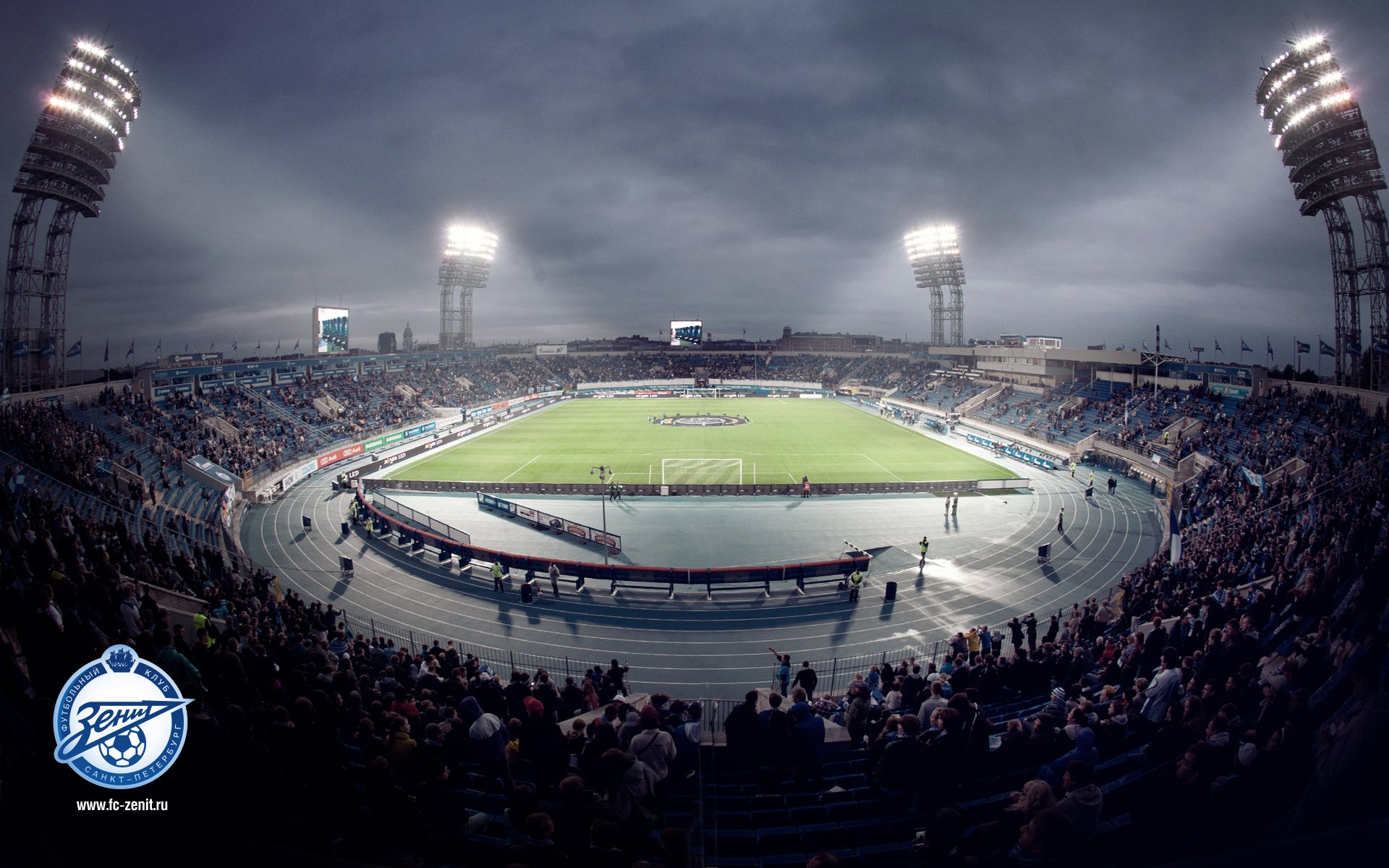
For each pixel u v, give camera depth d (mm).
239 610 19906
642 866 6902
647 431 81375
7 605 9984
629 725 10680
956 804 9688
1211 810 7512
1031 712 15000
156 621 14188
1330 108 39375
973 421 82062
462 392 102875
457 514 44750
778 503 47094
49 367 47531
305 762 8766
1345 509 20391
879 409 103500
